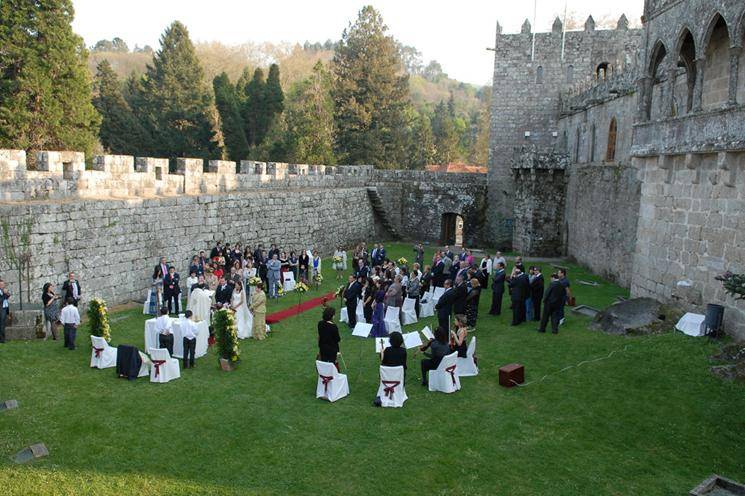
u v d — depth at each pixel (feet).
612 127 99.19
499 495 29.50
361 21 198.59
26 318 52.29
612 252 90.94
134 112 206.18
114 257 66.33
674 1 56.03
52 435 34.12
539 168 121.19
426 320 64.90
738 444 33.63
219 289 57.77
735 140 45.29
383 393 39.70
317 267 86.79
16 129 105.40
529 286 62.34
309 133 184.24
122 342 52.70
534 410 39.01
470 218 147.33
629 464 32.32
